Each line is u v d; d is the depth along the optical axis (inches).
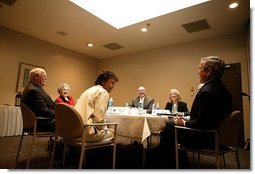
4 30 172.7
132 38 191.5
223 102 54.1
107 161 82.9
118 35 184.9
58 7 137.6
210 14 139.1
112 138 64.9
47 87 205.0
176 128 58.6
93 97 60.0
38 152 98.3
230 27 158.9
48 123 76.1
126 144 117.8
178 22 152.7
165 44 204.8
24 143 121.3
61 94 123.0
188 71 190.5
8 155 89.2
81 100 60.3
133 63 236.7
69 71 230.5
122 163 79.6
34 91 79.0
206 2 124.5
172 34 177.5
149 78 218.5
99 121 59.8
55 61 215.2
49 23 163.8
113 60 257.6
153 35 181.5
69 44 215.9
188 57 192.7
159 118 70.4
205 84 58.7
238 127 58.0
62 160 84.5
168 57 207.5
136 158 85.8
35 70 88.7
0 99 167.0
